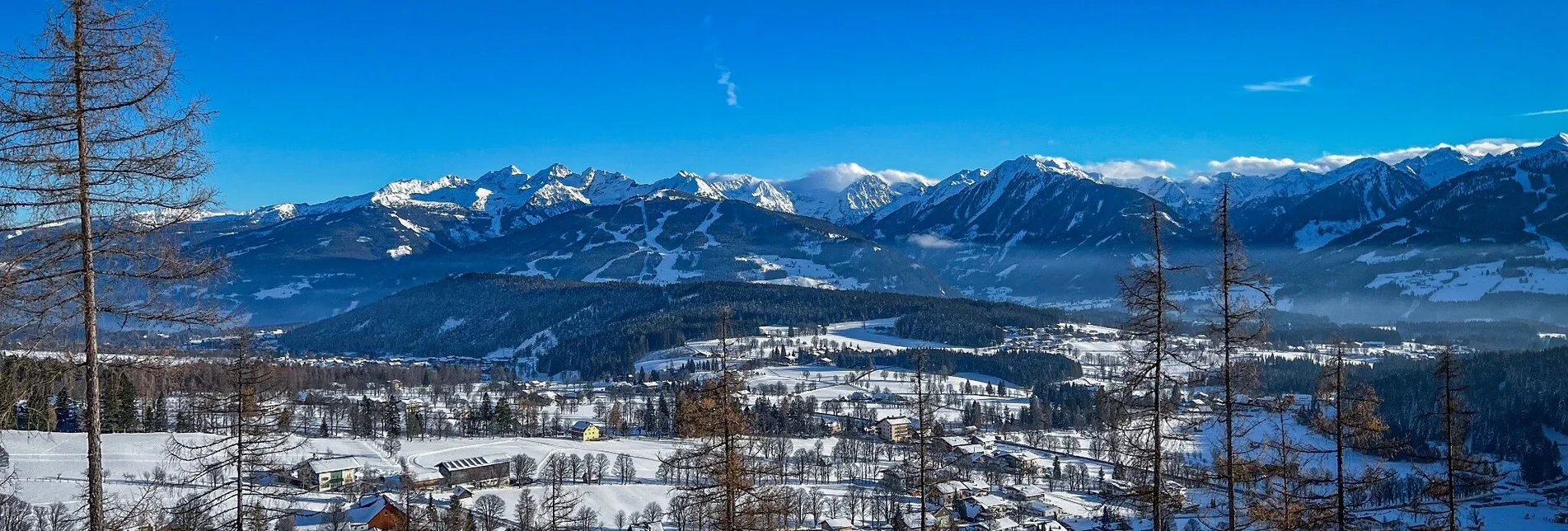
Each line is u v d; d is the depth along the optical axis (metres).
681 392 37.31
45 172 22.62
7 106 22.20
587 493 133.12
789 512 38.09
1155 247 32.44
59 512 63.94
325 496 123.69
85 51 23.03
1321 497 34.78
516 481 143.38
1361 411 34.50
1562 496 123.69
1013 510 118.44
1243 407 32.50
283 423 37.53
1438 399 38.22
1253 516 34.50
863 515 115.25
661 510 120.75
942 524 89.31
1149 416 33.09
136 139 23.52
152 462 109.88
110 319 24.94
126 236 23.88
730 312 37.62
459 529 103.75
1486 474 39.28
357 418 189.50
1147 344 33.06
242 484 35.59
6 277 22.39
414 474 137.25
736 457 35.53
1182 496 36.66
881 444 171.88
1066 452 170.12
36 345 23.81
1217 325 32.16
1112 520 71.81
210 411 33.25
